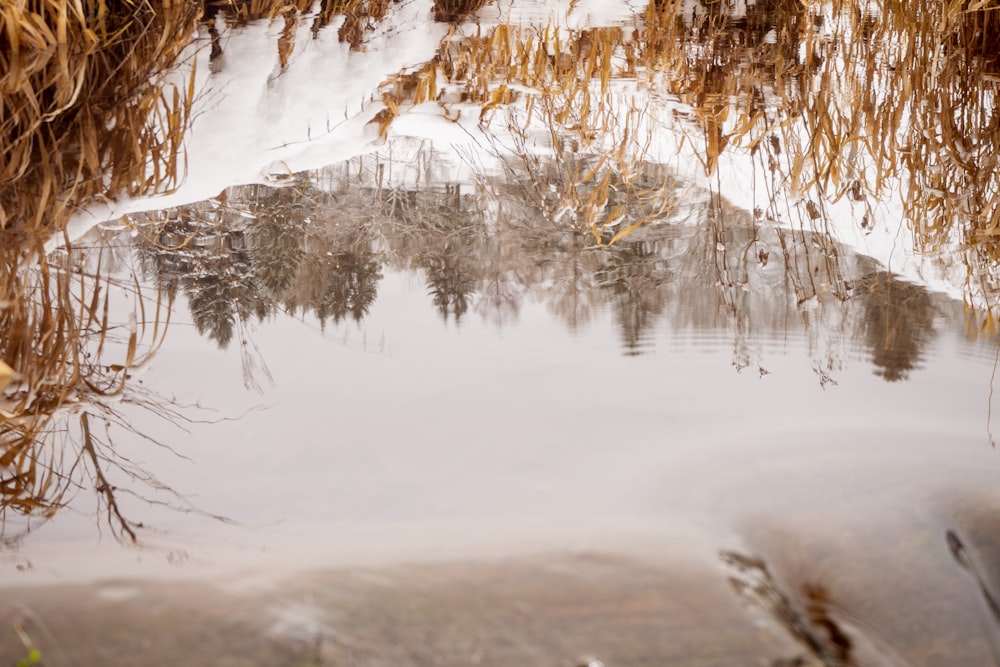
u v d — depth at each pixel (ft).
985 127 13.47
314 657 4.61
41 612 4.85
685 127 15.12
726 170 14.07
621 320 9.87
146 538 5.83
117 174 11.16
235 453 7.07
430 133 14.42
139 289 10.21
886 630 5.28
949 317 10.18
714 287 10.80
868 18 15.49
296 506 6.33
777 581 5.57
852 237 12.21
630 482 6.66
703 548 5.75
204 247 11.25
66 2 9.98
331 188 12.75
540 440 7.33
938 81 13.82
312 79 14.66
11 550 5.63
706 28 16.97
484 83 15.48
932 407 8.04
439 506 6.32
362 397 8.07
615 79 16.33
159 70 11.69
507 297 10.44
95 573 5.30
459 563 5.49
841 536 5.97
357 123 14.10
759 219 12.74
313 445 7.22
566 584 5.29
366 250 11.51
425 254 11.34
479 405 7.95
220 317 9.76
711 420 7.71
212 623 4.81
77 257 10.61
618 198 13.29
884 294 10.71
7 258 9.44
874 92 14.58
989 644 5.23
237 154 12.94
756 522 6.12
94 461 6.93
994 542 5.97
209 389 8.18
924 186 12.99
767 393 8.27
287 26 14.55
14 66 9.42
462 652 4.75
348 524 6.06
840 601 5.49
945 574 5.68
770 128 14.97
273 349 9.05
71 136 10.69
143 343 9.06
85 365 8.52
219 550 5.66
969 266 11.44
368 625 4.88
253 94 13.94
